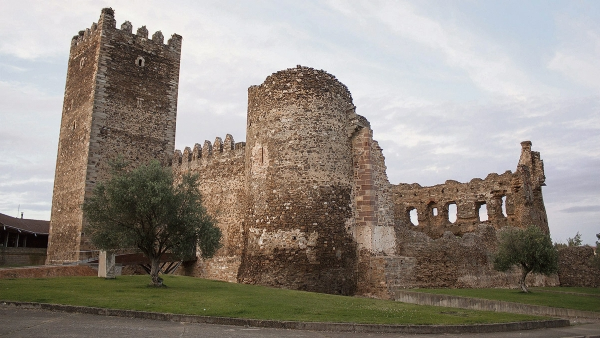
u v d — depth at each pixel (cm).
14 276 2469
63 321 1291
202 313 1445
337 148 2712
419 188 4506
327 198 2602
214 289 2069
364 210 2711
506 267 2916
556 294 2738
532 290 3011
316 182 2598
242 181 3325
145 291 1880
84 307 1454
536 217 3975
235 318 1390
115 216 2142
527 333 1473
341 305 1777
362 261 2652
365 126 2842
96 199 2202
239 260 3195
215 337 1164
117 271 2739
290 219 2550
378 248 2680
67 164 3941
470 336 1370
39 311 1444
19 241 5447
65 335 1107
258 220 2644
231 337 1173
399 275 2631
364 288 2612
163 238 2142
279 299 1833
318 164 2628
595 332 1545
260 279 2516
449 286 2895
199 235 2195
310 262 2484
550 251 2859
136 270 3531
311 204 2564
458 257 3006
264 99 2795
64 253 3681
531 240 2897
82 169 3697
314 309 1627
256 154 2766
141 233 2116
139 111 4012
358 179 2766
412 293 2422
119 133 3859
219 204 3478
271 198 2620
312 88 2720
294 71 2755
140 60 4100
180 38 4416
